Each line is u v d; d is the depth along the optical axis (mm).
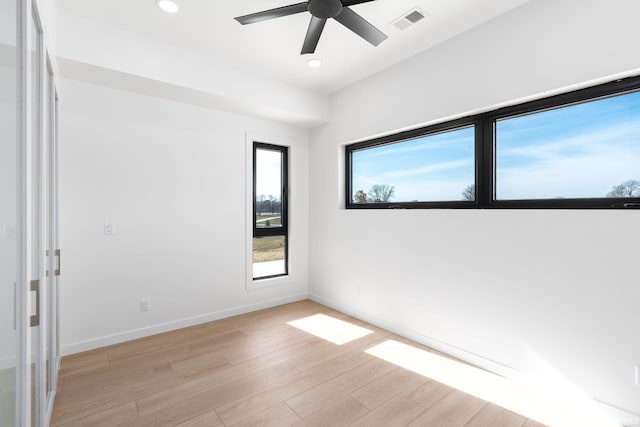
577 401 1850
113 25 2330
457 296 2467
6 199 896
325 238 3824
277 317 3396
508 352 2160
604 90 1826
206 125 3230
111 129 2689
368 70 3072
